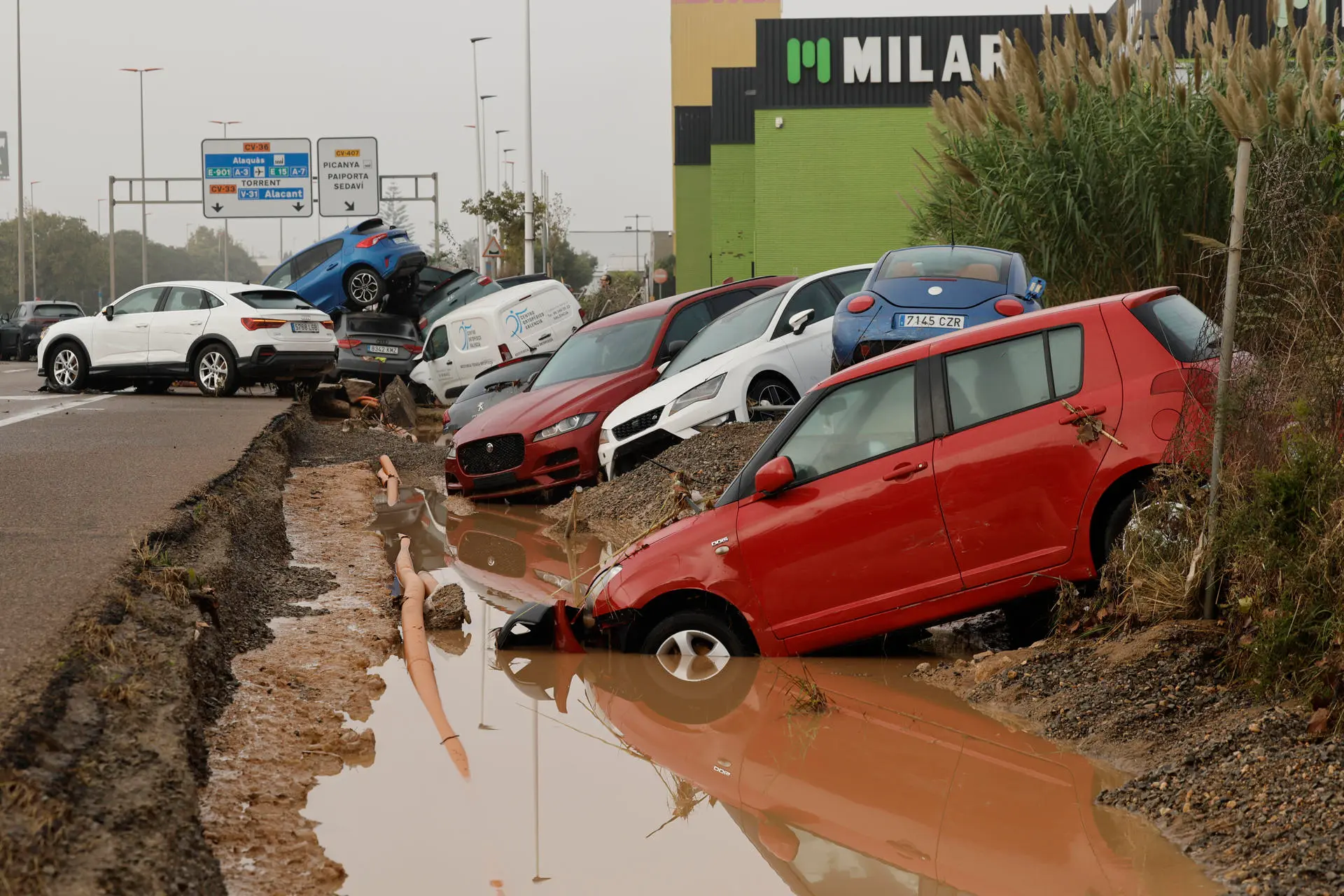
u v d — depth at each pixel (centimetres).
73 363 2116
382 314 2709
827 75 3962
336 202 4359
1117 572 617
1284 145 1112
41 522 792
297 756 540
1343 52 1528
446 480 1374
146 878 364
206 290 2072
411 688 666
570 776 541
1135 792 478
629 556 703
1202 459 611
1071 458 629
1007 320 669
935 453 647
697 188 6406
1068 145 1530
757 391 1230
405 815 491
